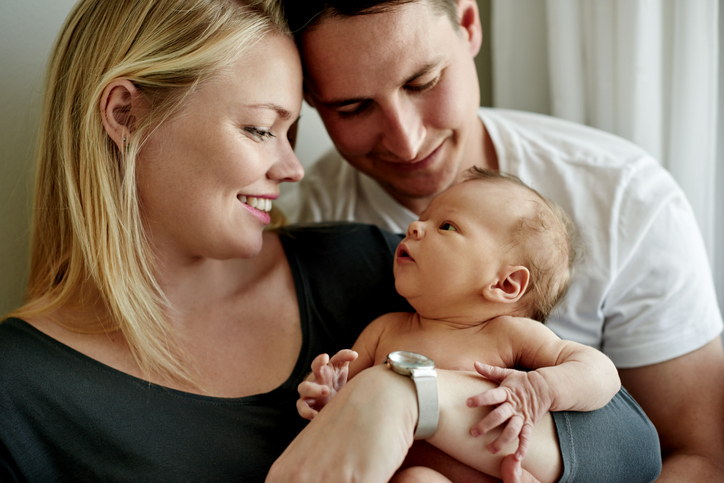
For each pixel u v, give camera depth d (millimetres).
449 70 1180
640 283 1355
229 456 894
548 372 833
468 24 1340
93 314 988
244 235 965
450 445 783
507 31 1830
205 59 870
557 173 1466
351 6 1022
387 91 1118
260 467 900
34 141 1256
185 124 891
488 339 955
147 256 985
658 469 951
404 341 991
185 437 892
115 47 934
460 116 1237
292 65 955
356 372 1016
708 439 1215
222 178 909
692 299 1321
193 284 1037
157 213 954
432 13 1098
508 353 938
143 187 940
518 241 992
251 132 925
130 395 902
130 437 874
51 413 864
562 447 835
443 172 1345
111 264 950
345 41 1062
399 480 765
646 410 1319
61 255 1042
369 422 728
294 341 1061
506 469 768
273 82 916
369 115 1201
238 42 885
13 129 1220
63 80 1001
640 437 915
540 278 1006
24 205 1254
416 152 1219
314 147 1857
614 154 1481
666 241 1352
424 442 839
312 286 1136
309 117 1813
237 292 1084
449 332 981
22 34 1221
